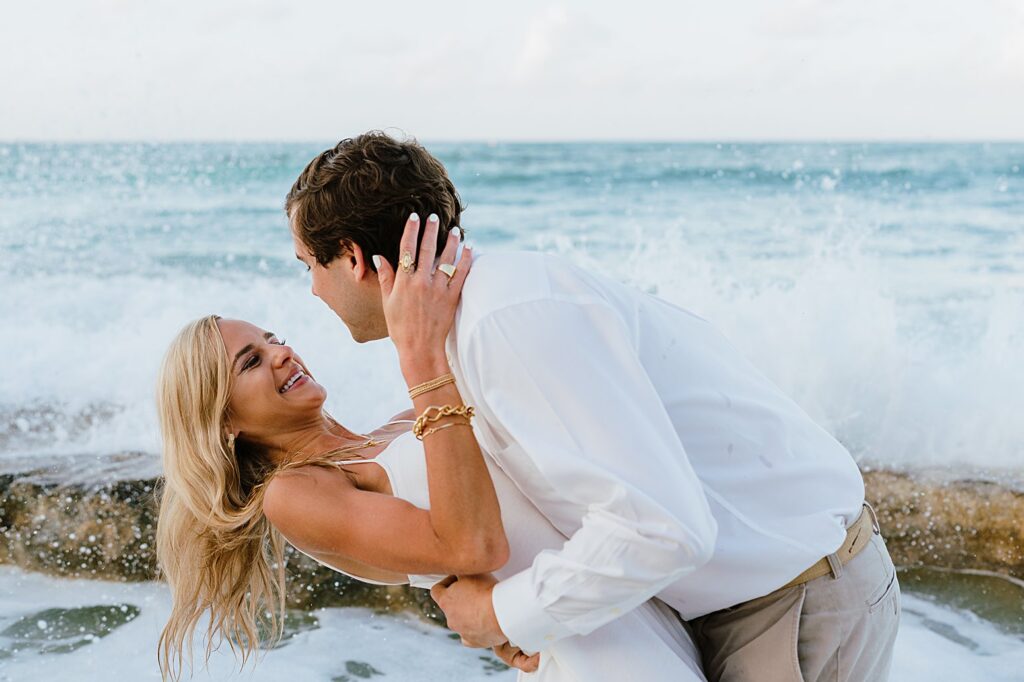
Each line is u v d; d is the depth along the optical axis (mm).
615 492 1414
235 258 10500
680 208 13328
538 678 1757
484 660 3430
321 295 1763
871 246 10352
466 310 1542
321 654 3453
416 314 1586
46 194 12055
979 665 3258
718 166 16828
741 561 1641
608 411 1437
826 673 1729
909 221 11680
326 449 2213
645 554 1412
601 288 1583
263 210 12992
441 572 1683
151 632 3615
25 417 5195
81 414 5281
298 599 3775
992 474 4215
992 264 9492
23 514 4121
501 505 1778
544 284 1523
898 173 15156
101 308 8164
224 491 2215
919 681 3152
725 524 1638
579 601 1498
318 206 1659
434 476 1602
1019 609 3664
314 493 1894
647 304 1670
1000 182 14523
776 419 1708
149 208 12734
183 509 2293
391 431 2312
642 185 15383
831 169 15336
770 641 1722
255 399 2191
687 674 1722
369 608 3768
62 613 3752
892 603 1782
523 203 14812
